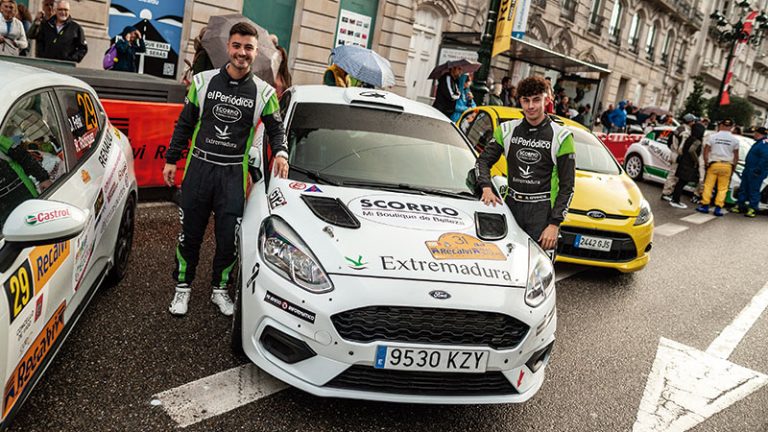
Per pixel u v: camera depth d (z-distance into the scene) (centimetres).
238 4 1294
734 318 547
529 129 402
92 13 1046
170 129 615
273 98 358
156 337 349
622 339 458
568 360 405
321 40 1522
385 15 1677
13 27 795
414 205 345
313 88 473
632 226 573
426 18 1852
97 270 342
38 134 282
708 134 1141
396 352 271
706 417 355
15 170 252
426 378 280
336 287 274
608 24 2970
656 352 442
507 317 287
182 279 380
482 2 1981
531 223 409
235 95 346
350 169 377
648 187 1316
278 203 326
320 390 273
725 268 732
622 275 631
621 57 3212
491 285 290
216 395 300
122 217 394
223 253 379
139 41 953
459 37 1530
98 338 338
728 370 429
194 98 350
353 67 817
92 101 377
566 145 393
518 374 294
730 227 1016
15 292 225
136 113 583
